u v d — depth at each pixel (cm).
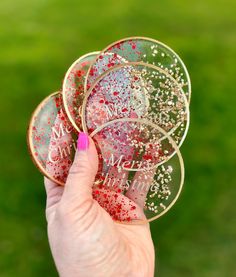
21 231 67
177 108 36
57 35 114
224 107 87
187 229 66
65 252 33
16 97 91
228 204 69
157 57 36
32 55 104
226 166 75
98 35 115
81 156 34
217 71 97
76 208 33
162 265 62
